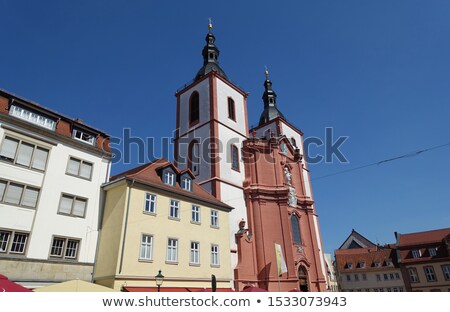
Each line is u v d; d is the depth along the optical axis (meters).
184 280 25.88
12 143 21.64
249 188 40.47
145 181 25.88
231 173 40.47
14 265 19.66
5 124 21.47
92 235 24.02
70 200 23.62
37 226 21.28
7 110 21.91
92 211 24.58
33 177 22.00
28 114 23.09
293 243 40.88
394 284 63.12
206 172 39.75
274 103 62.47
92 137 26.73
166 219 26.53
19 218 20.67
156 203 26.27
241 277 33.31
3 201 20.30
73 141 24.78
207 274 28.22
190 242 27.77
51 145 23.58
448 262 57.72
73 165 24.58
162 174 28.73
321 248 48.25
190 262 27.11
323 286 40.91
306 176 54.56
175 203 28.05
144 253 24.00
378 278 65.19
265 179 42.25
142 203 25.20
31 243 20.72
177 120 48.25
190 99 47.41
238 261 34.72
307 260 41.16
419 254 61.62
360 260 69.44
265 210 39.59
